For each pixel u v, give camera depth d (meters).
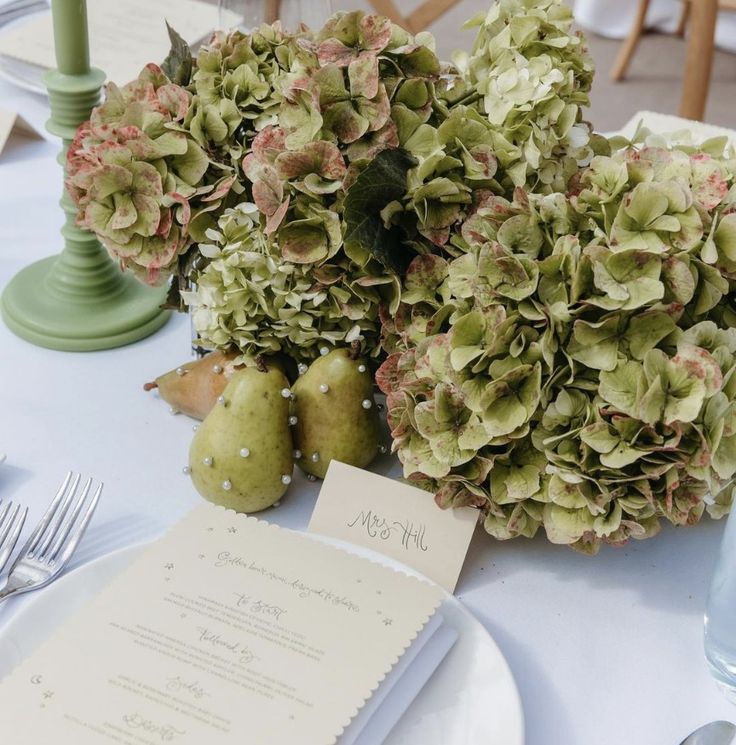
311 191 0.66
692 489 0.61
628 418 0.58
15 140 1.16
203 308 0.71
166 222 0.71
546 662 0.61
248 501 0.68
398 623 0.57
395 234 0.68
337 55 0.66
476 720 0.54
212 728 0.51
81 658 0.54
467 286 0.62
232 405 0.67
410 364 0.65
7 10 1.31
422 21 1.60
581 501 0.61
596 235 0.60
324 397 0.69
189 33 1.24
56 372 0.84
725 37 3.07
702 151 0.70
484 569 0.67
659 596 0.66
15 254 0.98
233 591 0.59
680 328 0.60
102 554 0.66
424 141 0.67
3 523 0.67
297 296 0.68
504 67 0.69
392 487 0.68
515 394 0.61
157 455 0.76
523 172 0.67
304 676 0.54
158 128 0.71
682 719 0.58
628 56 2.85
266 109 0.73
